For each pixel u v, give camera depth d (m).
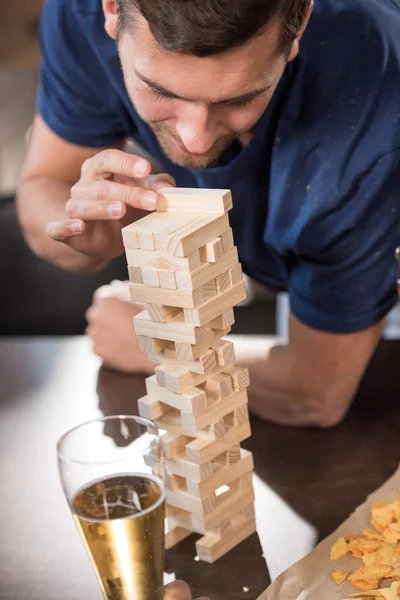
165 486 1.05
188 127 1.06
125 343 1.50
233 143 1.38
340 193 1.27
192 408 1.00
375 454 1.26
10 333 2.51
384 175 1.26
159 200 0.99
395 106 1.25
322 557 1.02
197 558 1.08
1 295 2.51
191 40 0.92
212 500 1.05
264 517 1.14
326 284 1.36
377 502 1.10
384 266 1.34
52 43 1.54
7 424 1.38
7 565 1.07
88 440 0.97
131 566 0.93
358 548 1.01
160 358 1.03
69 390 1.46
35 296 2.50
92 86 1.55
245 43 0.95
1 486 1.23
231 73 0.97
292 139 1.29
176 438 1.04
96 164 1.14
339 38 1.26
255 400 1.40
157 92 1.02
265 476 1.22
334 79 1.26
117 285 1.62
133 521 0.90
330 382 1.38
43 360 1.57
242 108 1.06
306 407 1.36
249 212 1.46
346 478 1.21
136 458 0.91
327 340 1.39
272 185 1.34
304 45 1.26
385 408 1.37
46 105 1.63
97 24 1.45
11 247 2.51
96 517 0.91
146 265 0.96
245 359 1.48
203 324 0.96
